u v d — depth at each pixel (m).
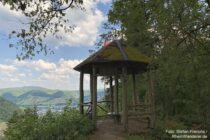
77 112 18.58
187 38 19.44
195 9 18.50
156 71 19.66
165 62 19.08
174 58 19.06
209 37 19.84
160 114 25.81
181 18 18.42
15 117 19.44
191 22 18.58
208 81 21.12
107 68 18.38
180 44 19.41
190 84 21.97
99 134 16.72
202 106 22.59
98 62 17.48
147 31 22.78
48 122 17.00
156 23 19.48
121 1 18.03
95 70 17.89
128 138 15.62
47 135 15.92
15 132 16.80
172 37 18.77
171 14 18.22
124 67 17.67
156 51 22.59
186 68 19.84
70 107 18.72
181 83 22.77
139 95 28.39
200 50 19.75
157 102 27.14
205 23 18.97
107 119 21.55
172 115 26.83
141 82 27.86
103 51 18.25
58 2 11.12
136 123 19.72
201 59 19.84
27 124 17.03
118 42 19.23
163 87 25.42
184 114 25.92
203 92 21.47
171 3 18.09
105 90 32.09
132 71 20.17
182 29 18.47
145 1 17.78
